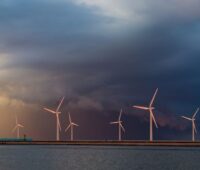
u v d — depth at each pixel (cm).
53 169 13612
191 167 14162
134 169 13462
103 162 16300
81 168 13900
